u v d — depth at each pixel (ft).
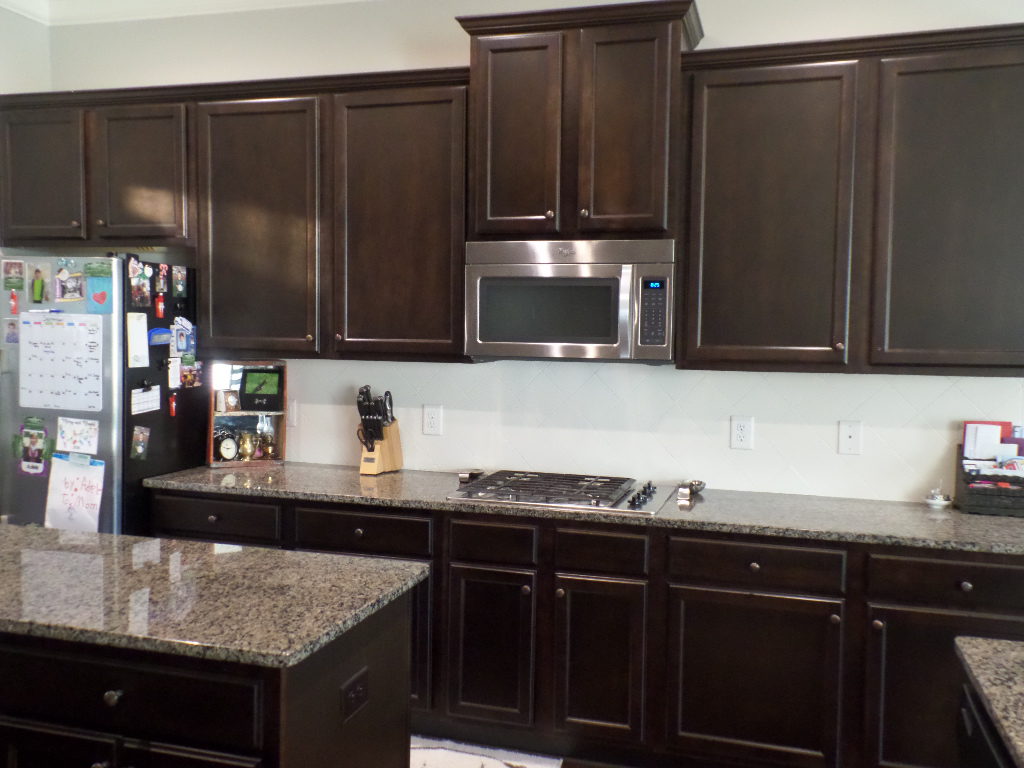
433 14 10.85
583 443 10.54
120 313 9.69
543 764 8.91
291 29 11.35
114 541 6.78
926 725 7.90
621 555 8.63
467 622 9.10
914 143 8.36
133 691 4.91
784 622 8.24
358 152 9.96
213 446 11.00
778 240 8.80
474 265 9.49
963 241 8.29
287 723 4.68
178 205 10.53
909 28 9.35
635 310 9.02
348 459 11.46
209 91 10.36
